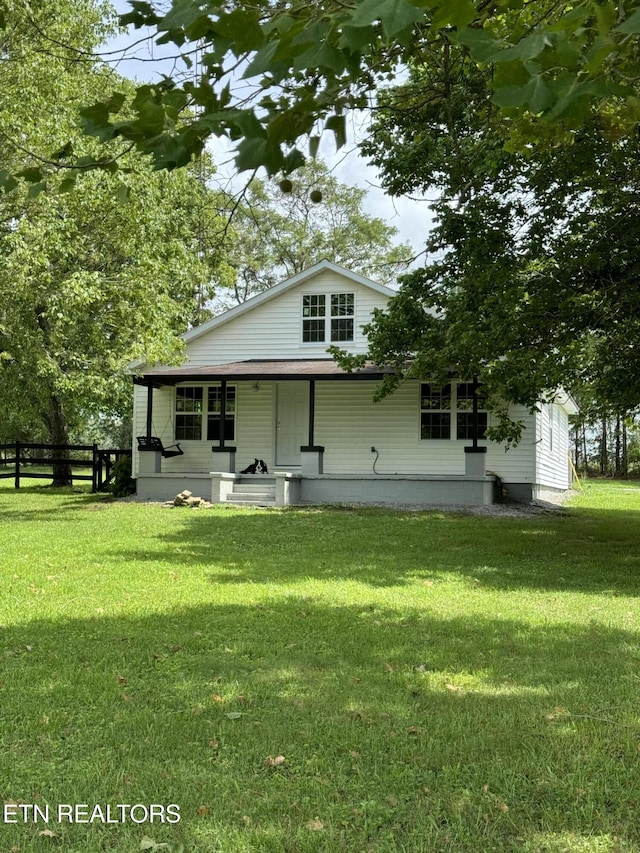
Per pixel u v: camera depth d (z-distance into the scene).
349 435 19.53
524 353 9.60
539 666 4.82
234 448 18.62
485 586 7.82
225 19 2.00
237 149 2.38
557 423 25.48
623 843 2.71
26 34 14.45
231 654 5.09
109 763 3.36
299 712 3.96
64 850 2.68
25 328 16.25
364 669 4.74
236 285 35.72
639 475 42.38
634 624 6.05
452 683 4.48
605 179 9.69
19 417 32.25
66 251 15.84
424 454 19.03
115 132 2.52
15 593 7.23
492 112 5.07
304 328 20.22
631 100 2.93
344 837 2.74
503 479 18.59
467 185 7.24
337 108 2.75
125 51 3.48
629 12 2.12
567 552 10.48
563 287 9.66
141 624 5.95
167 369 19.77
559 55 1.86
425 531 12.66
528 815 2.90
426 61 5.22
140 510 16.27
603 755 3.42
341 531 12.55
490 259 11.30
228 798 3.04
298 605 6.71
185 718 3.88
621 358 10.31
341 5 2.03
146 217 17.00
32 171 2.80
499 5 2.93
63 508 17.08
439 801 3.00
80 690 4.31
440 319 14.17
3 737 3.66
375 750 3.49
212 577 8.19
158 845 2.69
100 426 46.09
